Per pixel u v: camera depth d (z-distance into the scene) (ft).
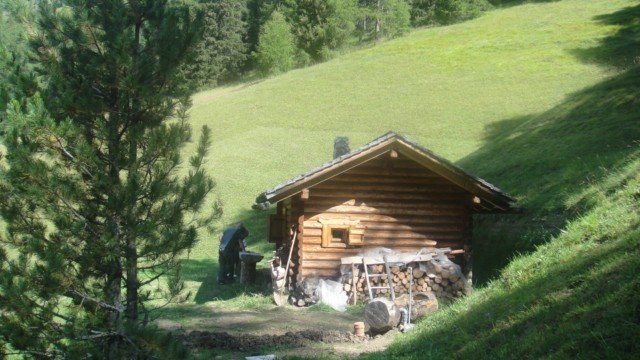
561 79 156.35
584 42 180.24
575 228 35.42
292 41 268.21
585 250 30.76
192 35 34.58
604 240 30.89
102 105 32.24
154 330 29.94
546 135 84.74
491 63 180.96
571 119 85.51
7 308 27.50
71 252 29.66
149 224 30.76
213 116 179.93
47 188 29.19
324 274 58.90
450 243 60.59
